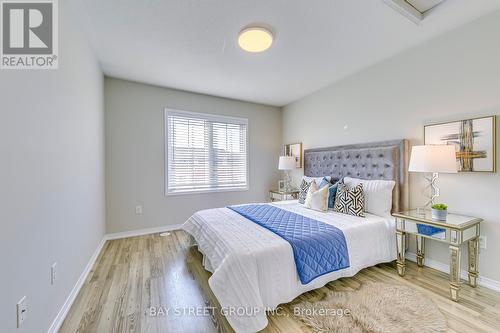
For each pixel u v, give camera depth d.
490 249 1.96
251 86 3.69
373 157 2.84
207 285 2.06
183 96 3.88
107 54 2.64
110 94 3.31
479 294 1.86
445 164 1.92
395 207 2.54
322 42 2.39
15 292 1.06
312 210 2.86
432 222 1.91
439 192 2.31
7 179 1.02
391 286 1.98
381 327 1.48
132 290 1.97
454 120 2.18
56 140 1.54
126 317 1.62
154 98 3.63
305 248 1.79
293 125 4.56
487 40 1.97
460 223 1.84
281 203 3.37
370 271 2.29
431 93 2.36
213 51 2.58
